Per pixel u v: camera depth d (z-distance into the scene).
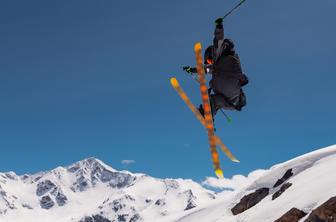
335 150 87.00
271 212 59.41
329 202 43.28
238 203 80.69
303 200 54.47
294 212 50.34
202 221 101.56
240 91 6.81
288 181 73.88
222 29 6.58
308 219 43.31
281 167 88.19
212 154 6.06
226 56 6.64
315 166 76.19
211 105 6.59
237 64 6.64
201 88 6.37
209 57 6.75
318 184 59.78
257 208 70.75
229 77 6.60
